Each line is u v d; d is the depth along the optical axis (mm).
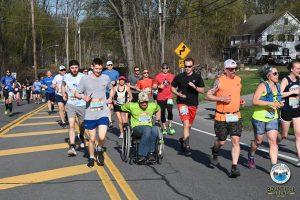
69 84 10883
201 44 50188
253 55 85625
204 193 7539
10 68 60094
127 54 44969
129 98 13500
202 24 64875
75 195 7531
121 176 8766
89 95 9578
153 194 7520
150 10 50844
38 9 72875
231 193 7516
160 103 14250
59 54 90250
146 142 9680
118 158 10531
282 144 11992
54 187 8062
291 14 64250
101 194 7562
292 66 9258
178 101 11062
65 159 10484
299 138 9281
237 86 8508
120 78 13383
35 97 32812
